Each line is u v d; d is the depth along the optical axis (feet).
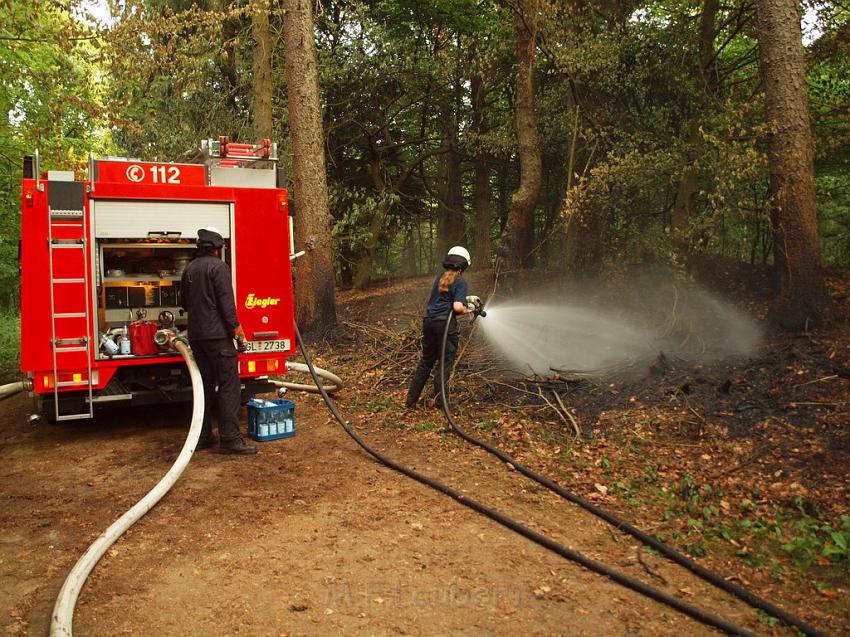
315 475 19.49
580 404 25.27
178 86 43.86
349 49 53.47
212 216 24.13
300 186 40.04
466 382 28.86
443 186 68.74
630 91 42.14
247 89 53.31
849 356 23.47
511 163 65.31
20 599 12.41
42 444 23.15
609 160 37.76
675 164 34.27
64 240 21.91
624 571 14.06
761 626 12.14
